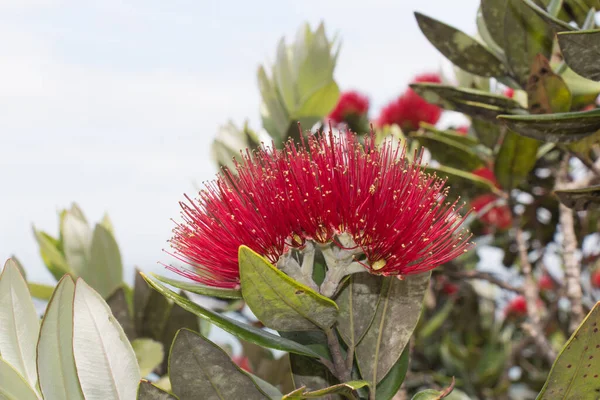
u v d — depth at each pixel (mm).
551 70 1710
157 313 2459
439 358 3812
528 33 1854
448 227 1438
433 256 1405
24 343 1546
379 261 1403
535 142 2275
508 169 2375
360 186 1373
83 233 2670
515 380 3695
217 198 1434
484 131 2570
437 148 2572
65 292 1465
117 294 2383
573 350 1293
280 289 1215
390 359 1554
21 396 1454
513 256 3518
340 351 1551
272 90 2631
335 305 1280
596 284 3639
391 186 1378
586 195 1631
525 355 3826
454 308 3887
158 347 2266
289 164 1388
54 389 1435
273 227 1360
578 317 2342
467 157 2566
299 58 2588
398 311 1589
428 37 1904
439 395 1327
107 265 2621
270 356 2967
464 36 1876
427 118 3230
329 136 1394
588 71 1438
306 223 1347
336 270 1409
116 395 1427
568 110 1785
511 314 3832
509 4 1830
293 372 1620
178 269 1484
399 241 1371
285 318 1308
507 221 3439
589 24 1669
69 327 1457
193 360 1387
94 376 1427
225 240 1397
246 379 1400
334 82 2506
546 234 3354
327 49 2572
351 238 1378
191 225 1459
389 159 1438
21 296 1569
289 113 2611
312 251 1407
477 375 3654
